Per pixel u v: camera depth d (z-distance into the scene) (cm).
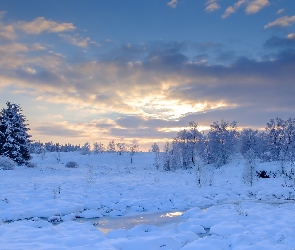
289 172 3203
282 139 5212
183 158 5922
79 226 1110
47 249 736
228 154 5416
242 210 1402
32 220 1268
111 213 1490
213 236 967
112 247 774
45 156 8588
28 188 2106
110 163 7875
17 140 4341
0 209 1410
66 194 1906
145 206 1686
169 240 877
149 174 4209
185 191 2291
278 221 1182
